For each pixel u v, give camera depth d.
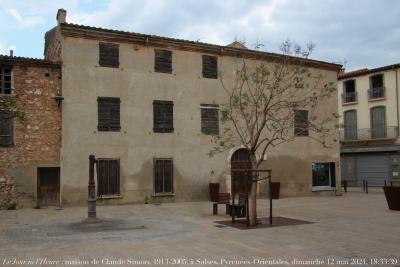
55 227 12.83
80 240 10.59
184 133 21.22
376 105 34.06
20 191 17.92
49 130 18.47
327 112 25.89
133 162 19.89
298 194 24.48
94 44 19.44
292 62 23.17
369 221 13.91
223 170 22.08
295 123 20.58
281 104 21.23
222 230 12.12
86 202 18.78
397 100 32.75
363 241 10.36
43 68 18.55
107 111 19.48
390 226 12.80
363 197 24.16
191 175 21.22
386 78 33.59
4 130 17.80
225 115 15.41
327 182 25.89
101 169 19.17
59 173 18.69
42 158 18.28
